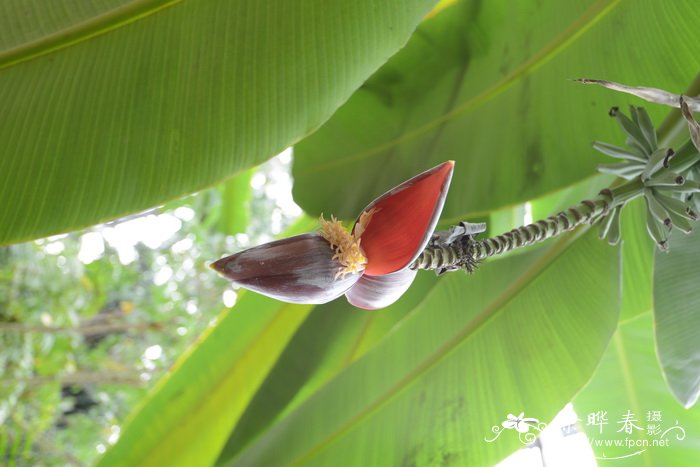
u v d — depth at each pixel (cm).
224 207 256
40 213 98
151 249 535
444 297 136
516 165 132
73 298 409
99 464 170
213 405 175
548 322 124
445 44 148
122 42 105
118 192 99
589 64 129
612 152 103
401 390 129
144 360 512
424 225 79
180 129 101
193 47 104
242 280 80
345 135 156
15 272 371
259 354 179
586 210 94
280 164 529
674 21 120
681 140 116
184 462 171
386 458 123
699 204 99
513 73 139
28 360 376
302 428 130
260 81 102
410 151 148
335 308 167
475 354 128
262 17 104
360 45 103
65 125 101
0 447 387
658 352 118
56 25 104
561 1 135
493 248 87
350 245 80
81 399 537
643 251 145
